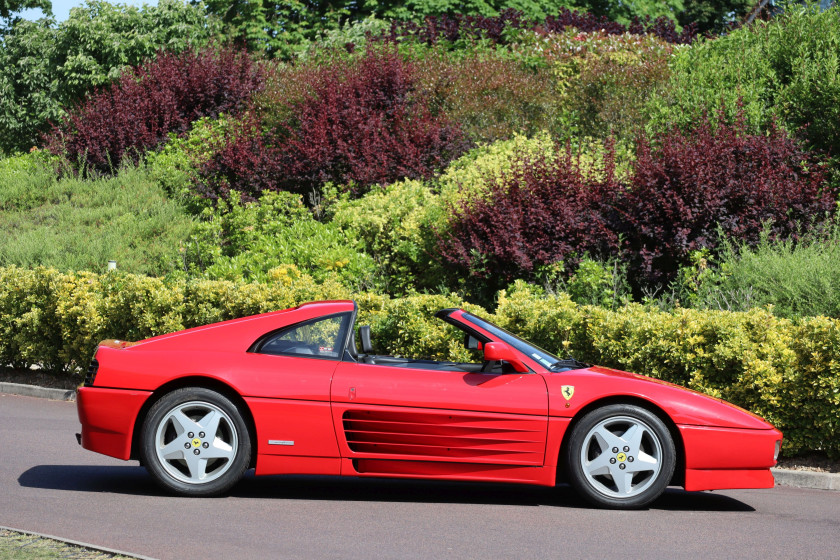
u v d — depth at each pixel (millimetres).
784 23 21438
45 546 6105
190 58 28125
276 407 7766
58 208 23578
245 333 8125
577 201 16234
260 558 6043
